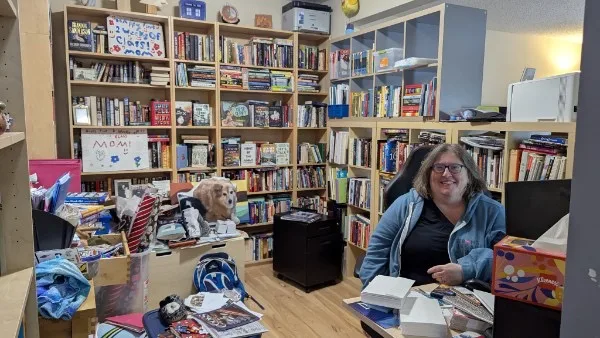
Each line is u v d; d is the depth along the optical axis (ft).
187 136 12.82
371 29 12.12
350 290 11.85
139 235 7.11
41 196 5.42
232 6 13.46
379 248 6.91
